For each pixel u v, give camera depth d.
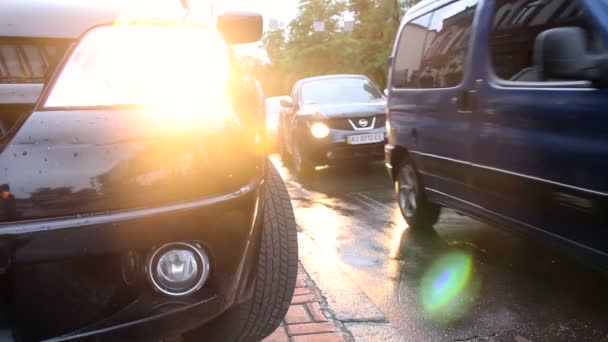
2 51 2.64
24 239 1.60
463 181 3.88
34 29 2.66
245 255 1.95
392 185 7.39
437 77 4.27
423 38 4.71
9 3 2.71
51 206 1.63
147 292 1.78
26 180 1.63
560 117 2.80
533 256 4.02
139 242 1.71
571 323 2.97
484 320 3.06
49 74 2.40
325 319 3.05
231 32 3.25
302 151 8.55
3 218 1.60
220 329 2.44
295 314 3.12
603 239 2.62
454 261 4.04
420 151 4.53
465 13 4.02
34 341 1.66
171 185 1.76
